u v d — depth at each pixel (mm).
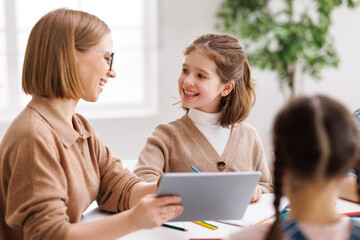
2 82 3006
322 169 606
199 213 980
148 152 1403
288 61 2896
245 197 982
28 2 2916
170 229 1048
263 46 3150
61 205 917
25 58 1009
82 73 1024
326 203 642
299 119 620
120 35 3082
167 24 3041
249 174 917
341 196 1243
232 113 1438
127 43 3098
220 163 1407
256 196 1245
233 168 1418
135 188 1168
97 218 1147
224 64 1351
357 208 1164
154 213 865
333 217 655
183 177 855
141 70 3170
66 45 981
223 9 3088
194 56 1354
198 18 3080
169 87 3121
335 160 603
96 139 1186
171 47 3076
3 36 2924
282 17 3199
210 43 1360
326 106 622
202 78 1354
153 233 1022
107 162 1206
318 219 648
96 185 1135
